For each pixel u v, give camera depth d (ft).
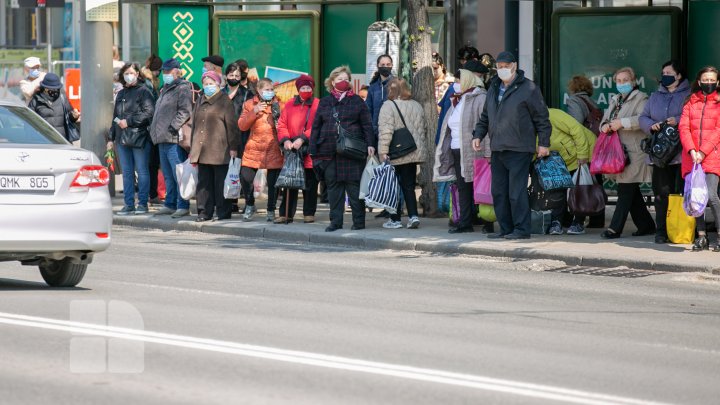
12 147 72.38
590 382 50.96
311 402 46.37
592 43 120.98
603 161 99.25
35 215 72.08
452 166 106.22
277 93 136.56
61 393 47.50
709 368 54.65
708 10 115.24
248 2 135.85
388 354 55.52
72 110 127.13
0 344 56.65
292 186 109.70
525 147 99.35
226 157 114.62
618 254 91.35
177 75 119.14
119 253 95.76
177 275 82.38
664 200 97.45
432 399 47.14
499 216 101.30
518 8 136.87
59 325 61.46
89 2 133.08
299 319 64.49
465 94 103.96
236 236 111.04
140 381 49.52
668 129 94.63
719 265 86.53
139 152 121.70
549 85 127.75
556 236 102.68
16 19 213.05
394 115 106.83
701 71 91.81
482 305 71.20
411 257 95.61
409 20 116.98
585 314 68.90
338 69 106.42
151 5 136.77
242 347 56.44
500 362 54.49
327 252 98.68
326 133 106.22
